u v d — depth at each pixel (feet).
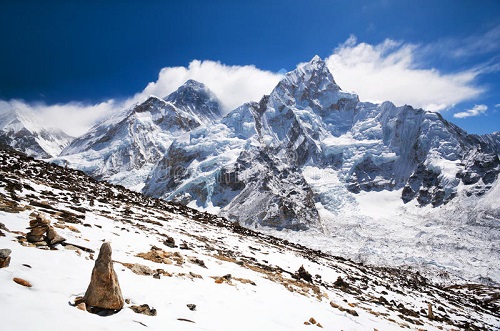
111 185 132.16
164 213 112.16
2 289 21.25
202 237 85.87
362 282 104.27
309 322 38.42
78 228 44.93
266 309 37.60
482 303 175.94
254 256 84.17
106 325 21.56
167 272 37.27
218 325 27.91
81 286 25.61
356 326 44.16
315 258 131.34
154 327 23.50
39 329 18.37
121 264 34.88
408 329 55.47
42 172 94.38
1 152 101.19
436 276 292.61
